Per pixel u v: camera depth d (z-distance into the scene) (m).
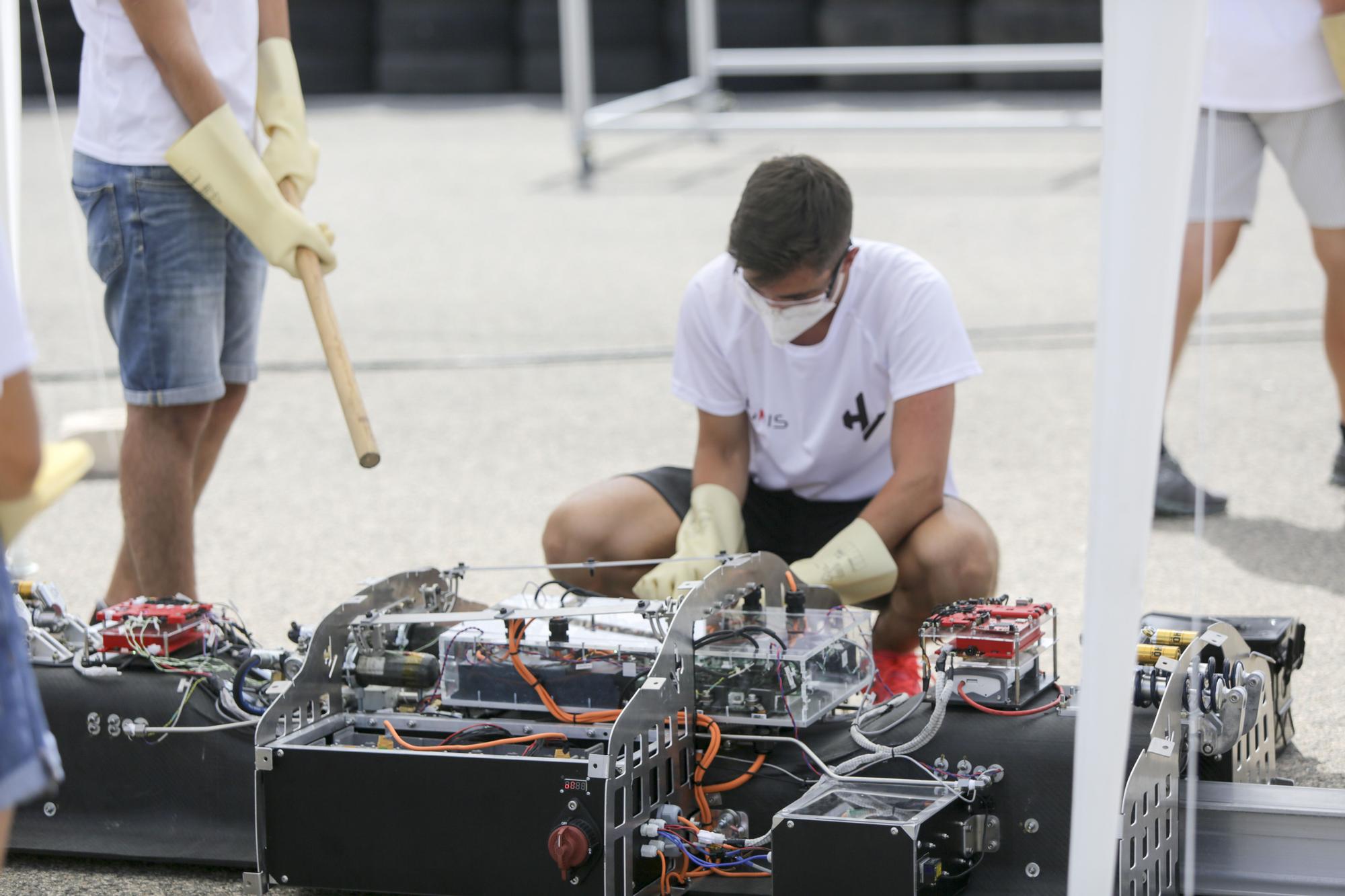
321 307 5.11
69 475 2.92
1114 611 2.89
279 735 4.01
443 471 8.56
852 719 4.13
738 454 5.21
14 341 2.71
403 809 3.81
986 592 4.80
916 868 3.36
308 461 8.86
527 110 25.14
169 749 4.25
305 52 27.20
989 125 16.92
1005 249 14.36
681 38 24.81
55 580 6.96
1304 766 4.64
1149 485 2.84
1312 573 6.47
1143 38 2.71
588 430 9.30
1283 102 6.70
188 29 5.18
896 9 24.22
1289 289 12.41
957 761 3.74
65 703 4.32
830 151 20.75
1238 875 3.66
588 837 3.58
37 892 4.09
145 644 4.39
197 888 4.10
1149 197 2.76
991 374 10.31
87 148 5.41
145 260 5.34
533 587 6.56
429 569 4.61
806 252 4.44
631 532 4.96
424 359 11.24
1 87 5.36
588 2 25.30
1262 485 7.81
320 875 3.90
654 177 19.23
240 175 5.18
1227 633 4.10
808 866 3.46
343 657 4.27
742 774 4.00
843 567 4.67
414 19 26.73
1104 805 2.95
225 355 5.86
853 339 4.94
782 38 24.48
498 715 4.17
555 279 13.87
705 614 4.02
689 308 5.12
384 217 17.23
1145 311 2.79
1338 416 8.97
